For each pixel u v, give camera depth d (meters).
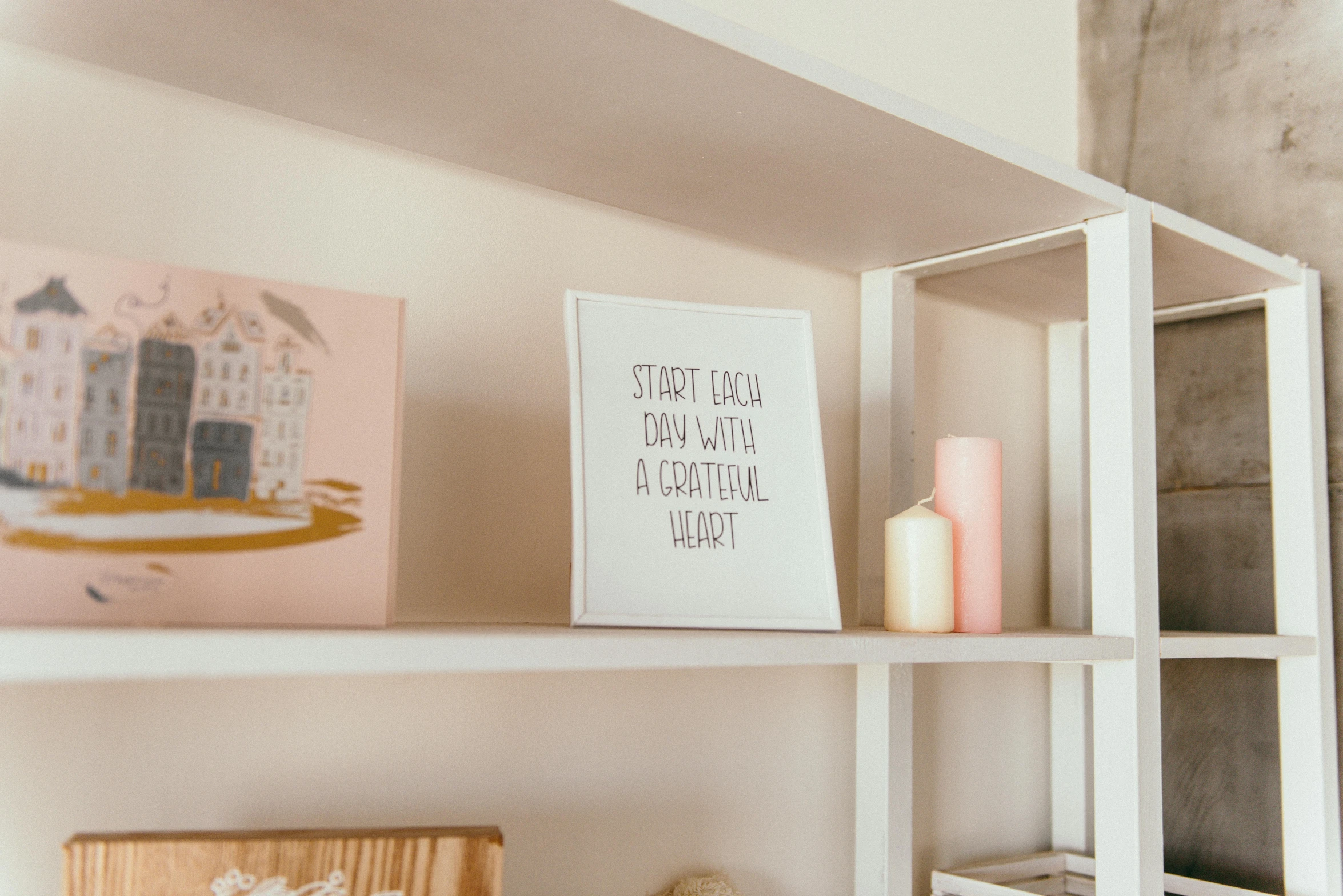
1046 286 1.30
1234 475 1.35
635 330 0.81
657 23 0.66
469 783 0.91
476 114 0.83
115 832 0.67
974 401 1.41
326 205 0.87
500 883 0.65
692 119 0.82
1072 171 0.93
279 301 0.63
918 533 0.89
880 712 1.15
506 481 0.95
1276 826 1.28
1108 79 1.57
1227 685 1.34
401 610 0.88
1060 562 1.47
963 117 1.42
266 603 0.60
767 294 1.17
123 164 0.78
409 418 0.90
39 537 0.55
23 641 0.45
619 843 1.00
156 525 0.58
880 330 1.22
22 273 0.56
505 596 0.94
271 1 0.66
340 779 0.85
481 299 0.95
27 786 0.72
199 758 0.79
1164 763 1.40
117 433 0.57
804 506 0.83
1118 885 0.93
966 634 0.92
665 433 0.79
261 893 0.61
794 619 0.78
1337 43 1.31
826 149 0.87
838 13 1.26
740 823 1.09
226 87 0.80
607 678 1.00
